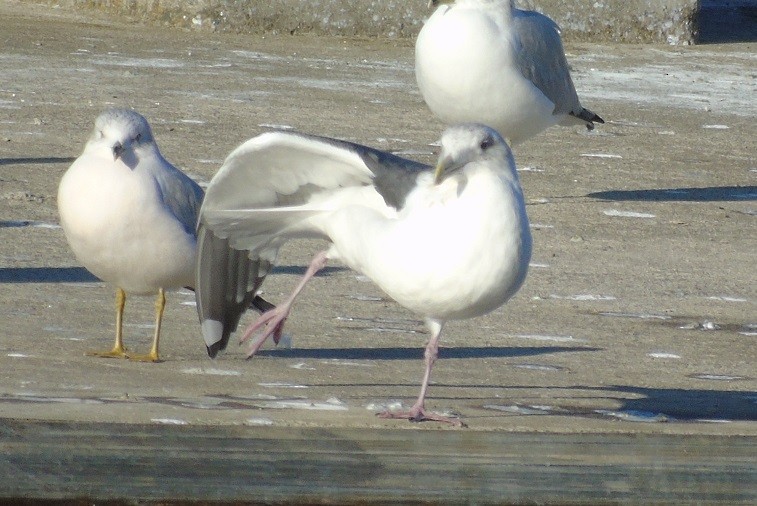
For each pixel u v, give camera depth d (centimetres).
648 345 1229
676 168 2166
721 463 901
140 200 1085
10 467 829
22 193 1686
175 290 1210
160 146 2038
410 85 2825
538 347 1201
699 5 3675
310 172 971
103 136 1106
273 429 915
